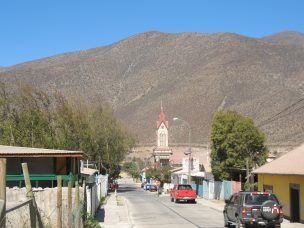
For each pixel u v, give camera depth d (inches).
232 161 1979.6
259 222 893.2
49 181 1006.4
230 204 997.2
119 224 1098.1
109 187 3134.8
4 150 1006.4
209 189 2292.1
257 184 1622.8
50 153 962.1
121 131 2903.5
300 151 1380.4
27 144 1809.8
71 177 917.8
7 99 1888.5
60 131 2000.5
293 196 1181.1
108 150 2792.8
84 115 2432.3
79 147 2155.5
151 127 7308.1
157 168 4503.0
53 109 2037.4
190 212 1473.9
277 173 1208.2
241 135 1972.2
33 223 398.6
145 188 3641.7
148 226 1056.8
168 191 2910.9
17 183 994.7
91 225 892.6
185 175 3095.5
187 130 6294.3
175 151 5644.7
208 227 1027.3
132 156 6673.2
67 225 655.8
